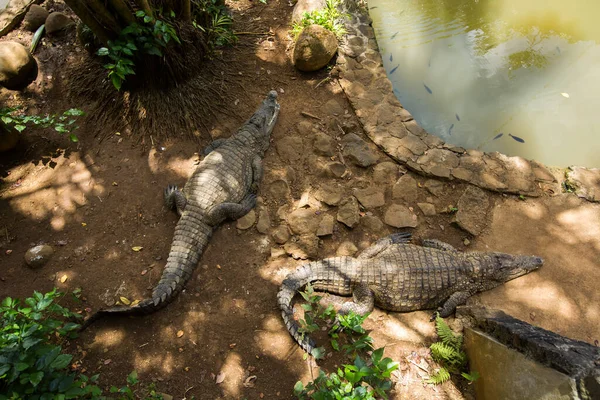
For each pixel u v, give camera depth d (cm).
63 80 660
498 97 703
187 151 612
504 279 505
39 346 356
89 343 453
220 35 690
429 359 454
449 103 698
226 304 489
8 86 646
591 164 624
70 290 489
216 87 664
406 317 491
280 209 568
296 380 435
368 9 838
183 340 460
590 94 702
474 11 854
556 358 328
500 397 379
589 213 561
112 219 548
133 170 591
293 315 483
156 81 618
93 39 620
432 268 488
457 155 611
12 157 601
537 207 570
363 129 646
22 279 497
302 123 653
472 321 470
